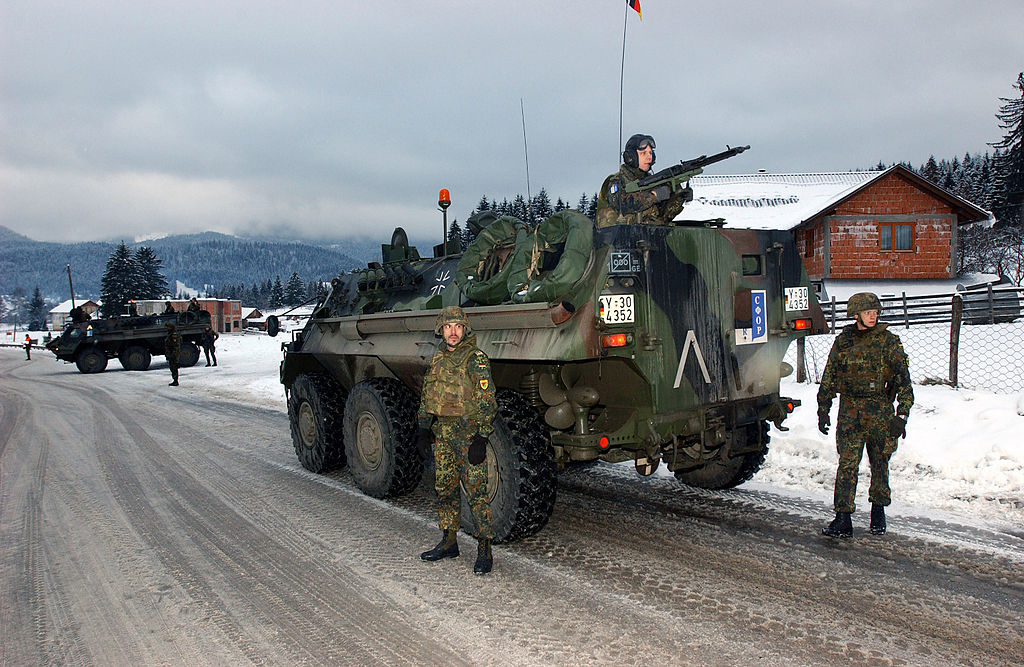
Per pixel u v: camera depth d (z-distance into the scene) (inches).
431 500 238.7
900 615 136.9
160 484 272.1
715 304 194.5
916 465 237.8
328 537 199.3
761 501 217.6
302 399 289.0
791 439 277.6
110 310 3161.9
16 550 197.0
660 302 180.5
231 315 3469.5
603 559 173.6
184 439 378.6
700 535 188.7
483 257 218.4
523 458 178.9
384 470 235.8
